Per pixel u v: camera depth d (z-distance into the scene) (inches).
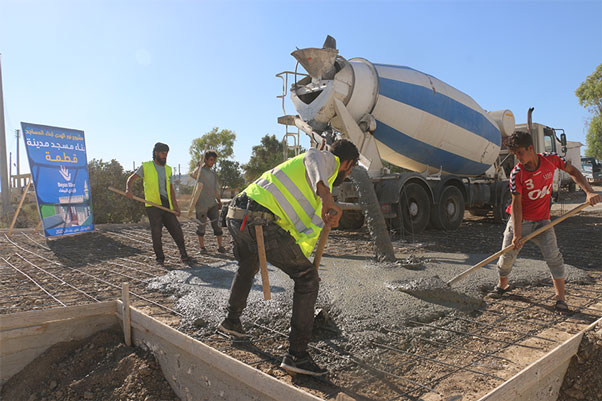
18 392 123.5
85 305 137.1
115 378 121.9
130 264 230.4
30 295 169.9
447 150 334.0
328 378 97.3
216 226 255.6
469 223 420.2
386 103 293.6
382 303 140.9
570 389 100.3
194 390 108.0
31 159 324.2
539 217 141.9
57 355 132.6
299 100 292.8
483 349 111.3
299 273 101.3
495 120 398.0
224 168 1163.9
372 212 226.1
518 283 169.8
